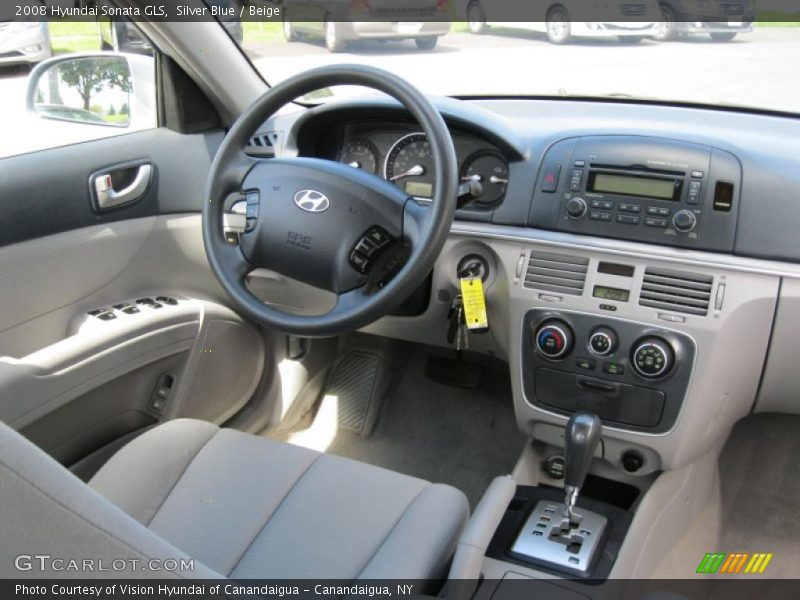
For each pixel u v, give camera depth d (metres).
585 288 1.67
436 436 2.35
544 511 1.64
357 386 2.44
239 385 2.17
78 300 1.81
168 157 1.97
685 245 1.61
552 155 1.74
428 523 1.25
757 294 1.55
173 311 1.89
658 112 1.90
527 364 1.76
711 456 1.91
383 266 1.35
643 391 1.64
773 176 1.56
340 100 1.97
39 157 1.71
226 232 1.95
